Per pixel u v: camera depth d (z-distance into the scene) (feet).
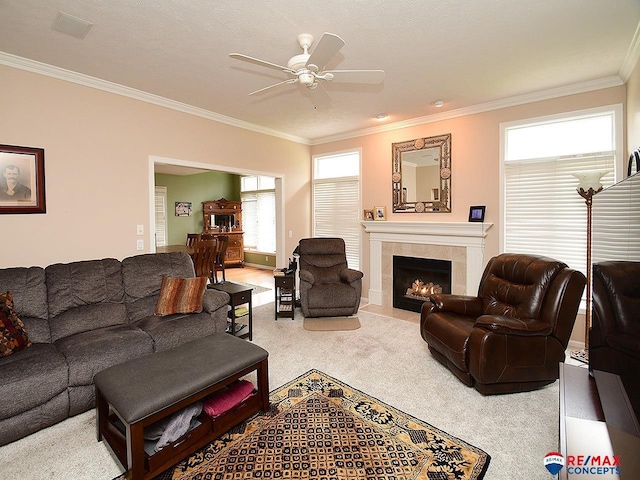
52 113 10.01
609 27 7.91
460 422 7.24
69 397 7.23
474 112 13.71
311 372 9.54
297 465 6.01
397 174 16.19
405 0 6.84
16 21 7.50
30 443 6.66
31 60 9.42
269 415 7.48
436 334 9.58
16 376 6.57
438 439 6.69
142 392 5.71
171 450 5.83
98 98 10.94
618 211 4.95
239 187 30.83
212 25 7.72
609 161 11.07
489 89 11.80
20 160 9.46
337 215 18.85
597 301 5.69
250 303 12.04
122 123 11.53
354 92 11.98
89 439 6.80
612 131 11.07
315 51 6.72
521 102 12.52
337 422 7.25
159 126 12.53
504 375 8.05
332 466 5.98
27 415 6.70
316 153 19.45
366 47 8.78
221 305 10.72
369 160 17.31
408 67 9.99
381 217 16.63
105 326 9.20
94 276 9.59
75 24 7.65
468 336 8.47
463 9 7.16
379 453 6.30
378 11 7.21
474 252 13.75
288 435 6.82
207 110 13.89
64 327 8.60
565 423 4.69
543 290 8.76
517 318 8.88
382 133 16.72
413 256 15.62
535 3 6.98
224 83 11.12
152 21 7.55
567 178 11.92
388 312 15.55
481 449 6.40
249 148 16.07
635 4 7.00
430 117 14.82
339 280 15.60
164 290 10.29
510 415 7.49
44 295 8.69
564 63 9.79
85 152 10.71
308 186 19.65
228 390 7.27
